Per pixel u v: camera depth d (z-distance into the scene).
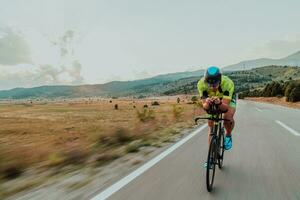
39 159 7.55
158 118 19.08
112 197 4.71
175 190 5.04
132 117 49.22
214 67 5.40
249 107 35.09
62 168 6.82
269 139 10.65
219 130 6.05
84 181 5.69
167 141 10.62
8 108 132.38
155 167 6.66
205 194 4.84
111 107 116.69
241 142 9.99
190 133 12.77
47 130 28.23
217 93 5.86
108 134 9.84
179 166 6.75
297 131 12.81
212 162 5.17
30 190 5.27
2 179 6.09
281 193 4.88
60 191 5.14
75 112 84.06
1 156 6.42
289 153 8.15
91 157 7.75
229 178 5.75
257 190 5.03
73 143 9.01
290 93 52.84
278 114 22.86
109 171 6.40
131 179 5.70
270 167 6.61
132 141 10.16
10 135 23.31
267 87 94.00
